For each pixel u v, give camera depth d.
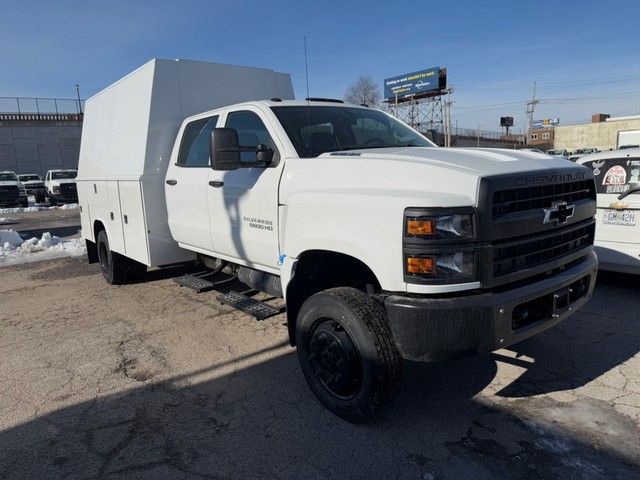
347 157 3.34
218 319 5.48
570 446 2.93
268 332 5.02
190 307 5.96
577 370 3.90
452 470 2.75
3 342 5.04
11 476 2.84
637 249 5.43
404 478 2.71
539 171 2.97
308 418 3.35
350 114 4.53
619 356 4.12
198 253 5.72
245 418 3.38
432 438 3.07
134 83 5.85
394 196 2.82
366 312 3.02
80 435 3.25
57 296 6.82
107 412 3.53
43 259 9.90
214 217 4.66
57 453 3.05
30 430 3.33
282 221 3.73
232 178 4.33
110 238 6.75
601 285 6.09
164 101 5.51
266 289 4.34
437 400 3.52
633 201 5.41
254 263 4.40
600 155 5.73
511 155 3.27
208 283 5.14
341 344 3.14
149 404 3.63
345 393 3.24
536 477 2.67
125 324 5.43
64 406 3.64
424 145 4.56
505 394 3.58
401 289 2.78
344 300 3.09
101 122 6.99
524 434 3.07
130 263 7.04
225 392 3.77
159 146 5.53
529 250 2.94
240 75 6.12
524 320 2.96
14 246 11.47
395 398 3.08
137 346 4.77
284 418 3.36
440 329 2.67
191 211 5.05
